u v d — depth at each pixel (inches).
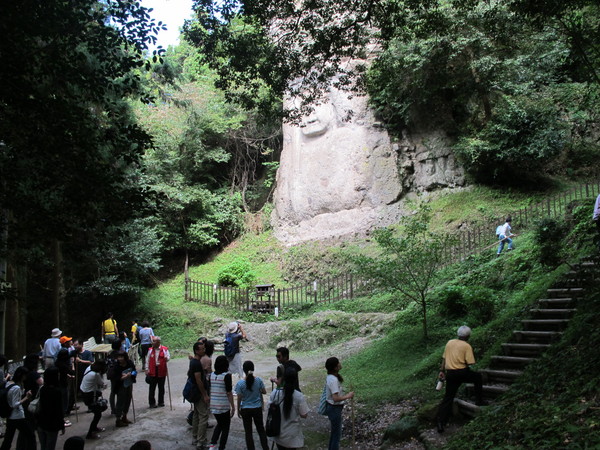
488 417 260.5
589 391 224.1
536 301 396.8
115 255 855.7
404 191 992.9
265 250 1077.1
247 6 419.2
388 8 446.9
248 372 286.4
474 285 561.9
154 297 977.5
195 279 1066.1
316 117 1040.2
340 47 471.5
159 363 432.5
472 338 412.8
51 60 272.4
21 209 284.4
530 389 266.4
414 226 508.7
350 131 1010.7
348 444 318.0
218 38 450.9
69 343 499.5
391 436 299.7
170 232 1079.6
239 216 1186.6
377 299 740.0
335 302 791.7
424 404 329.4
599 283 346.3
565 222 532.1
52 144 271.9
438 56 719.7
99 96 300.0
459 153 925.8
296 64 478.0
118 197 293.1
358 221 971.9
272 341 725.3
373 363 495.5
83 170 279.4
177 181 1080.2
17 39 248.2
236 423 383.6
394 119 1022.4
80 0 271.6
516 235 680.4
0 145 290.0
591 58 457.4
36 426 297.9
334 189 1008.2
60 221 294.4
